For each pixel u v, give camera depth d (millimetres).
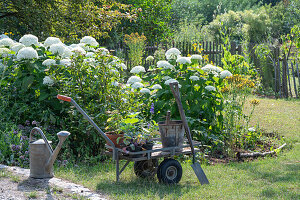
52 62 6426
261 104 11742
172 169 5031
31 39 7051
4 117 6367
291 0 32062
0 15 15414
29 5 12469
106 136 4902
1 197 3893
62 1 12836
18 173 4898
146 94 7070
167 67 7461
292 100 12898
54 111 6629
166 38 20625
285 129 9094
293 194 4613
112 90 6496
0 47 7102
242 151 7246
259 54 14320
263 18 27578
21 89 6441
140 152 4789
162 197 4352
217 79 7582
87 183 4824
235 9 41344
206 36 18969
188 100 7309
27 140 5965
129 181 5070
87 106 6406
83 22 13211
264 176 5535
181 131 5125
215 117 7520
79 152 6348
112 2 14438
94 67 6672
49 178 4773
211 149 7219
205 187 4867
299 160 6695
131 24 19938
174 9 30812
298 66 15211
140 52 13789
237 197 4457
